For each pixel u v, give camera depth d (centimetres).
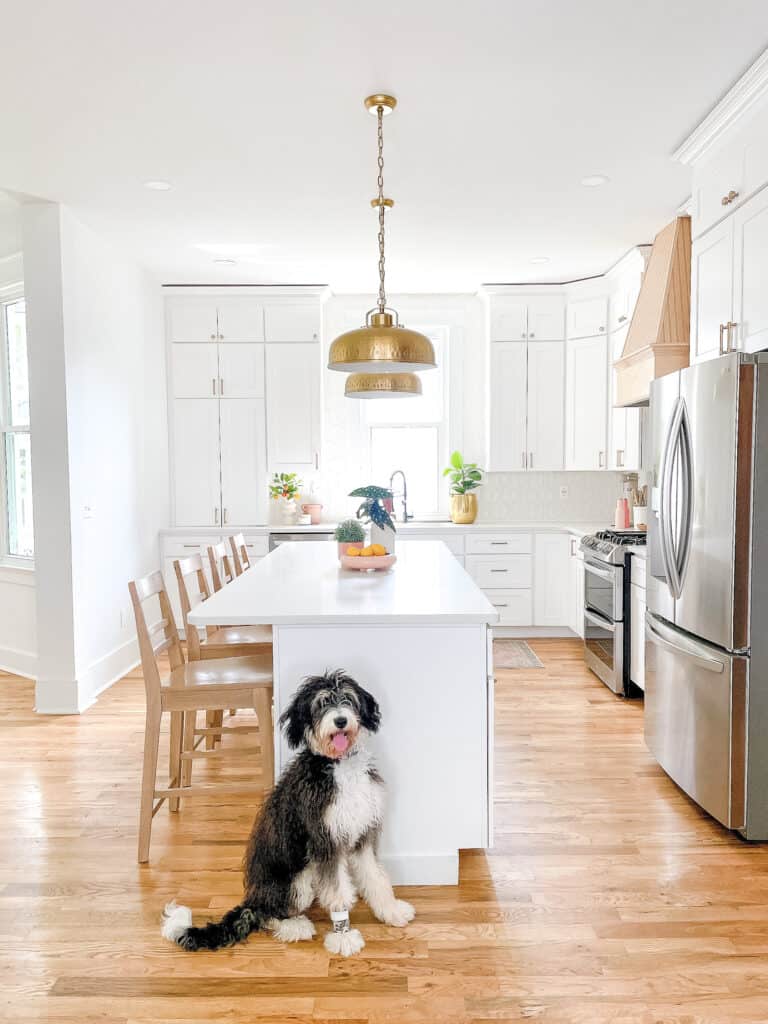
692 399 279
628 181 366
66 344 401
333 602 245
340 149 326
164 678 473
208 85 270
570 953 197
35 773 324
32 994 183
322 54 250
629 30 239
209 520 580
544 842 258
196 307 571
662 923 211
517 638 574
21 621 482
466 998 180
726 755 256
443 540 562
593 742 355
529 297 572
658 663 315
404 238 455
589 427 559
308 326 573
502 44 246
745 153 284
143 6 222
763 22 236
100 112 290
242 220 421
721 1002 179
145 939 205
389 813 230
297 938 203
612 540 443
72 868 243
